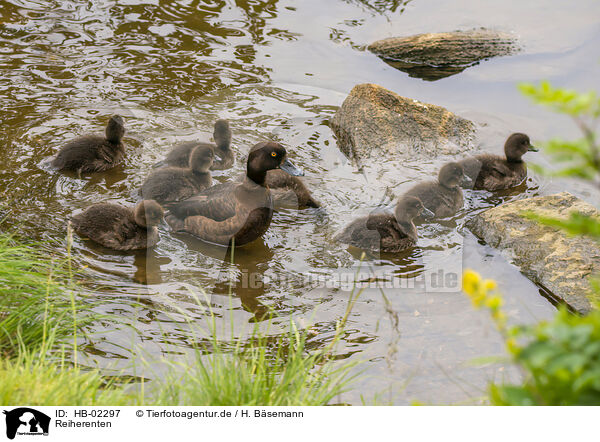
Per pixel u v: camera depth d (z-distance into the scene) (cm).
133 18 1798
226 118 1360
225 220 1054
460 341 854
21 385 654
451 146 1275
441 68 1616
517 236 1083
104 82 1516
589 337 350
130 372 762
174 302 924
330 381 733
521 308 938
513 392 389
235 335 859
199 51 1650
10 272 832
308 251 1059
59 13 1812
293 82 1530
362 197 1134
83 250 1034
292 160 1231
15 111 1401
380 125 1300
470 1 1959
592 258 1024
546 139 1335
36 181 1202
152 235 1063
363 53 1666
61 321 823
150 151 1275
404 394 757
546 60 1616
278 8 1875
